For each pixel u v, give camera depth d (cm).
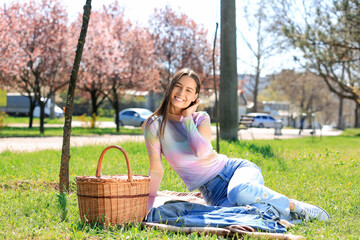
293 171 745
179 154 388
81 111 5553
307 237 330
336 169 783
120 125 3462
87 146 1231
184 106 382
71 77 516
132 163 802
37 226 347
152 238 312
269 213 378
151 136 386
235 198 382
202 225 348
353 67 2642
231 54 1446
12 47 2217
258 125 4312
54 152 1073
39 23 2305
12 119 3953
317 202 481
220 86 1455
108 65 2617
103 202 340
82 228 335
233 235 326
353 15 2178
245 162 411
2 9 2288
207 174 397
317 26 2316
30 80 2630
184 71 384
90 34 2586
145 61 2894
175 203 389
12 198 476
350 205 466
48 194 488
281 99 7644
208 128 399
